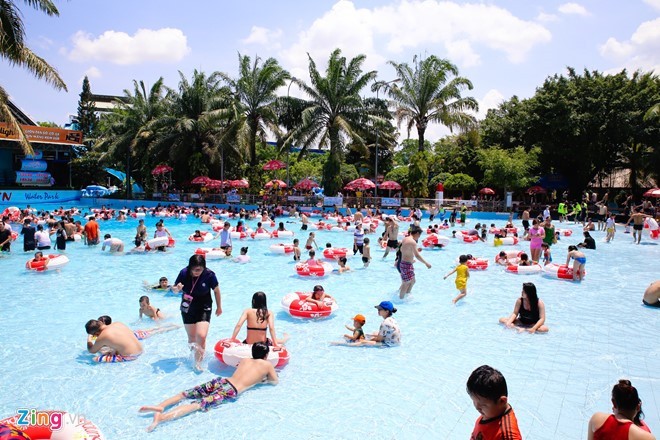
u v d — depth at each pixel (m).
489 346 6.99
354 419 4.80
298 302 8.39
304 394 5.35
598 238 21.22
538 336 7.45
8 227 15.55
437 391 5.46
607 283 11.50
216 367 6.09
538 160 35.00
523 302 8.02
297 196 34.03
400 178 39.75
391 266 13.56
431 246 17.48
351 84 34.28
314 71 33.81
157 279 11.54
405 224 26.36
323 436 4.48
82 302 9.32
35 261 12.45
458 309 9.02
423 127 34.91
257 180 39.28
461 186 36.78
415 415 4.90
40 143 37.78
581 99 32.56
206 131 38.06
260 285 10.94
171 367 6.09
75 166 43.25
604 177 37.31
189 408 4.89
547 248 13.66
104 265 13.34
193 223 26.58
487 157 32.44
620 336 7.47
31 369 6.02
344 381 5.71
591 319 8.39
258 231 19.47
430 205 31.48
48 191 37.84
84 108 48.56
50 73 16.59
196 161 37.84
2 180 37.75
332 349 6.80
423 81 34.09
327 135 34.69
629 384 3.04
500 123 37.28
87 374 5.88
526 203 36.44
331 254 14.18
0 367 6.08
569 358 6.53
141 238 16.31
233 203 35.25
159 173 39.41
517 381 5.77
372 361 6.36
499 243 18.09
